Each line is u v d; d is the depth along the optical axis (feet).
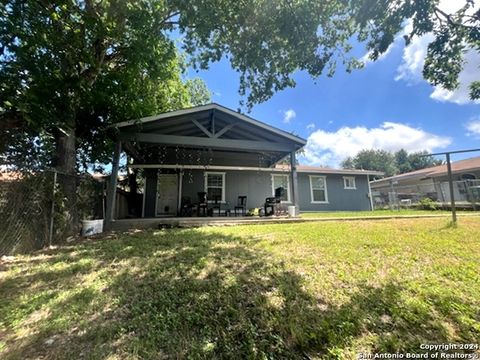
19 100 15.97
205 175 37.52
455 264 10.19
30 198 15.65
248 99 19.84
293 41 15.37
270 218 27.35
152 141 25.23
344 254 12.01
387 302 7.25
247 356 5.39
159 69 26.68
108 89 25.55
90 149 29.45
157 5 22.16
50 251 14.74
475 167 47.19
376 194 60.95
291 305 7.29
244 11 15.99
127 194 37.19
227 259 11.63
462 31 10.98
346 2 12.86
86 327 6.49
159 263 11.36
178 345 5.74
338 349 5.51
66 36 18.42
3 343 5.91
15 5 15.70
